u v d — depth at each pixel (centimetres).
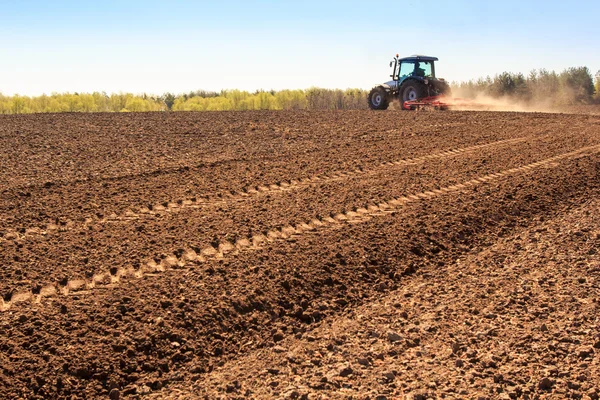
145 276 653
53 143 1427
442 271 727
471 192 1026
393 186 1056
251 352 544
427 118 2077
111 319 559
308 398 455
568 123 1948
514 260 751
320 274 684
